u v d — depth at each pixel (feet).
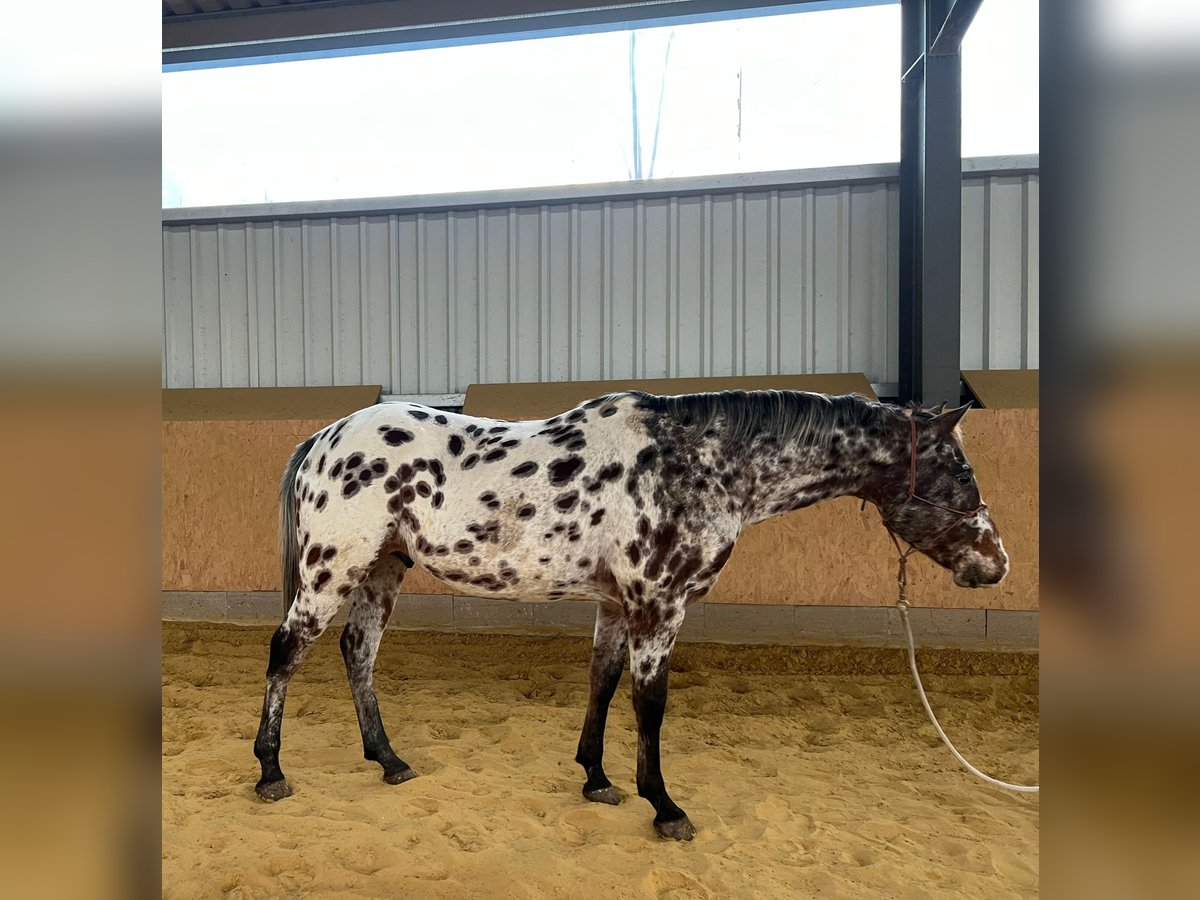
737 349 16.92
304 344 18.28
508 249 17.58
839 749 9.48
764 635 14.12
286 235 18.22
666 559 7.38
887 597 13.78
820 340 16.62
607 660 8.04
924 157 14.48
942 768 8.93
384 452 7.78
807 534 13.98
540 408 16.51
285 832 6.77
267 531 15.30
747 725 10.21
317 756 8.79
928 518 8.04
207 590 15.48
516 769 8.45
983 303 16.07
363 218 17.98
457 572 7.65
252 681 11.85
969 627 13.55
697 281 17.01
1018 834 7.21
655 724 7.32
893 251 16.25
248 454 15.33
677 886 6.15
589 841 6.89
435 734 9.66
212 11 17.06
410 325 17.97
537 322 17.56
